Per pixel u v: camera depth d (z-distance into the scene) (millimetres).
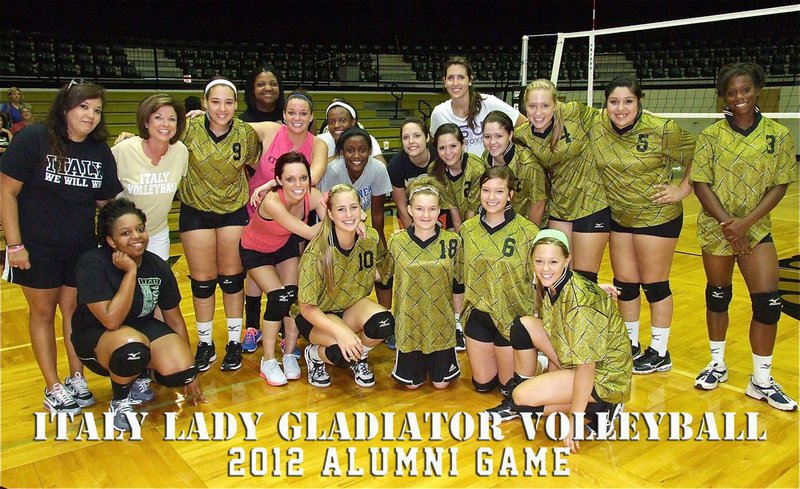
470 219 3445
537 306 3584
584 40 16797
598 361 2896
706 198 3250
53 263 3168
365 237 3400
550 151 3600
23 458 2836
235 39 16031
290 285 3664
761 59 14812
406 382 3527
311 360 3631
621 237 3707
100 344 3062
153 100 3209
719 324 3457
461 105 4246
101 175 3191
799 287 5230
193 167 3553
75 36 13836
